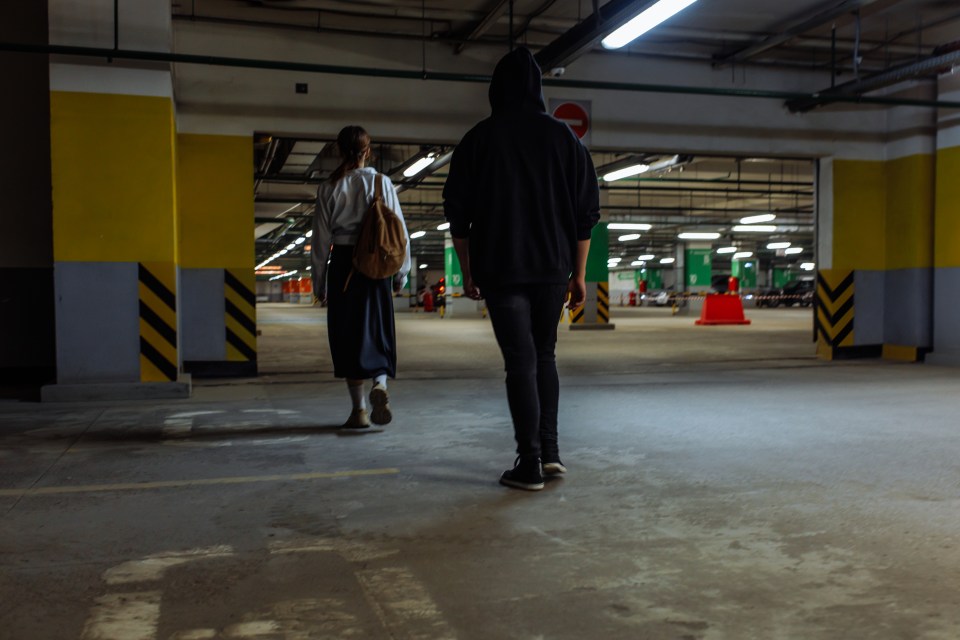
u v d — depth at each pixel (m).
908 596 1.90
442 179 17.88
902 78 7.99
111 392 5.64
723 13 8.05
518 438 2.95
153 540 2.36
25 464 3.45
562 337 14.22
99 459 3.55
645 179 19.88
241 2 7.60
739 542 2.32
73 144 5.63
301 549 2.27
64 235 5.62
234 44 7.78
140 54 5.61
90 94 5.66
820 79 9.54
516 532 2.43
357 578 2.03
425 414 4.94
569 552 2.23
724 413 4.90
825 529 2.46
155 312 5.77
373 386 4.17
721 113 9.20
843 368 8.07
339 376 4.20
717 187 23.06
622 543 2.31
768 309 37.91
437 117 8.45
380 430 4.32
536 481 2.94
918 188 9.04
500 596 1.90
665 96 9.04
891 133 9.45
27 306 7.12
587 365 8.46
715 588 1.96
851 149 9.45
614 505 2.73
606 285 17.36
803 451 3.69
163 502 2.80
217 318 7.64
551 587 1.96
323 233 4.11
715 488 2.97
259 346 12.37
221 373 7.63
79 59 5.64
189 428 4.42
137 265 5.73
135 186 5.73
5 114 7.06
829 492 2.91
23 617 1.77
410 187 16.92
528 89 2.92
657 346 11.62
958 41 7.65
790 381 6.79
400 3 7.67
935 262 8.82
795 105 9.26
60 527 2.49
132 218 5.72
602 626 1.73
